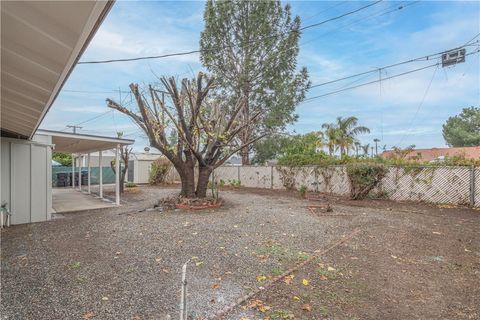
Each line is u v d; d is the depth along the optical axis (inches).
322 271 145.9
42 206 297.0
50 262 159.2
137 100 330.0
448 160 385.4
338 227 243.1
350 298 118.8
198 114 351.9
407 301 117.0
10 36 81.5
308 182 540.1
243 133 660.7
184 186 378.0
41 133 307.4
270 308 109.7
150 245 192.5
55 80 115.6
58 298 116.9
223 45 729.6
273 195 494.3
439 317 105.5
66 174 764.0
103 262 159.3
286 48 715.4
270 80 731.4
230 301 114.8
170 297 118.0
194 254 173.2
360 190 413.1
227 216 295.7
